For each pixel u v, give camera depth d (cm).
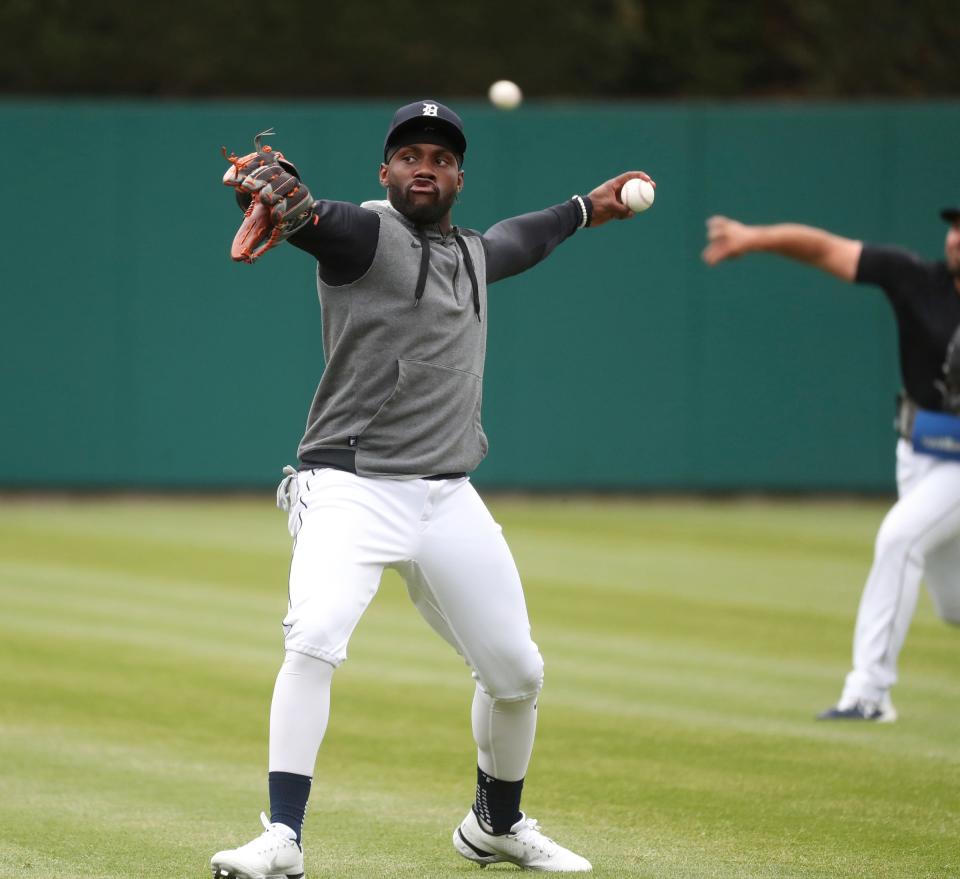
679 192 5625
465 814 1955
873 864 1722
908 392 2552
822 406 5681
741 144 5622
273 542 4678
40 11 7056
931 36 7831
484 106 5575
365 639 3262
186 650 3095
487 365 5634
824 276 5644
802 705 2655
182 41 7100
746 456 5697
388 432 1579
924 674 2947
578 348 5644
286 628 1550
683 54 7931
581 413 5659
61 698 2659
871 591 2548
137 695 2692
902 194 5625
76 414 5616
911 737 2412
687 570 4228
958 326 2456
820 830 1877
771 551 4600
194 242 5581
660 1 7950
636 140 5606
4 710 2564
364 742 2372
